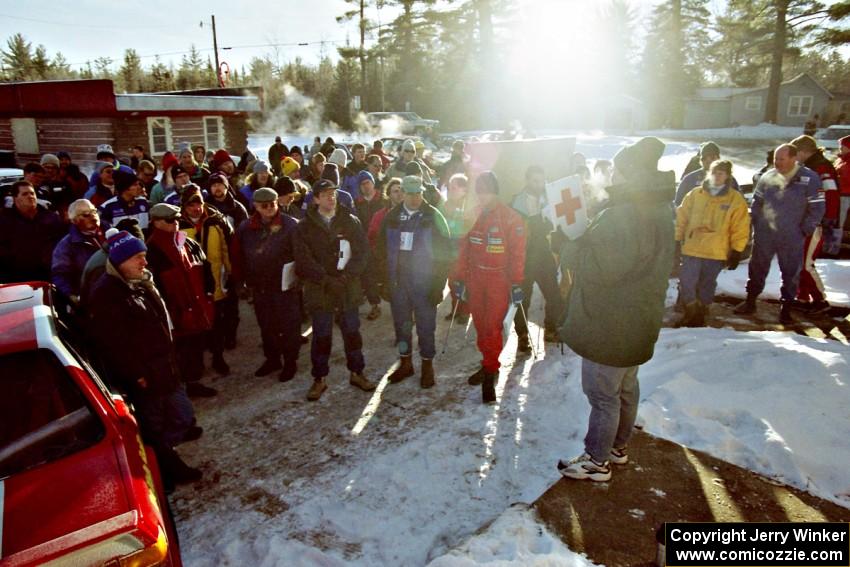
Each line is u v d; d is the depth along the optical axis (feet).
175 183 26.37
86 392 9.75
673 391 15.08
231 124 67.82
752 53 144.25
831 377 15.05
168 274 16.02
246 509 12.48
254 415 16.55
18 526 7.83
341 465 13.87
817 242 20.52
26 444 9.05
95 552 7.57
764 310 21.59
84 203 16.61
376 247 18.54
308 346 21.98
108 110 55.42
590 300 10.89
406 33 156.56
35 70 211.82
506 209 15.89
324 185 16.33
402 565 10.71
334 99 168.76
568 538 10.58
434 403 16.65
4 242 19.66
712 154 20.99
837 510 11.09
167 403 13.12
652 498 11.56
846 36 117.50
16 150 65.87
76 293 16.63
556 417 15.31
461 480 13.01
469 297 16.46
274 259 17.76
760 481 11.98
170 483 13.12
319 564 10.71
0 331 10.35
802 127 150.41
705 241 19.26
